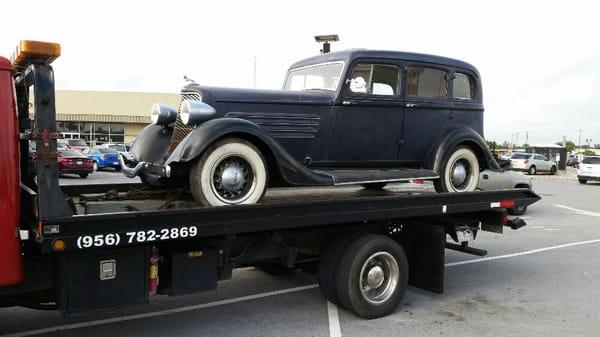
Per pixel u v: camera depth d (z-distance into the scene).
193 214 3.88
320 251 5.14
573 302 5.59
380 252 4.95
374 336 4.52
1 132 3.26
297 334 4.55
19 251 3.39
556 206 14.93
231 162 4.37
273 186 5.11
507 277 6.66
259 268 6.84
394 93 5.75
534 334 4.61
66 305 3.52
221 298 5.62
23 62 3.55
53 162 3.36
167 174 4.27
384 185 6.70
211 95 4.86
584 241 9.25
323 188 6.54
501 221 6.21
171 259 4.04
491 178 13.10
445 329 4.72
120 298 3.72
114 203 4.46
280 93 5.21
